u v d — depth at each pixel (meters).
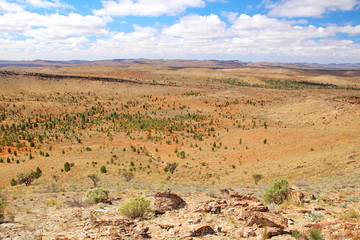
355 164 37.94
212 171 64.44
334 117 133.75
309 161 50.12
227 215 14.33
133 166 74.12
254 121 162.88
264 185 36.12
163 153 106.88
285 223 11.50
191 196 22.80
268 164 60.34
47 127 164.38
